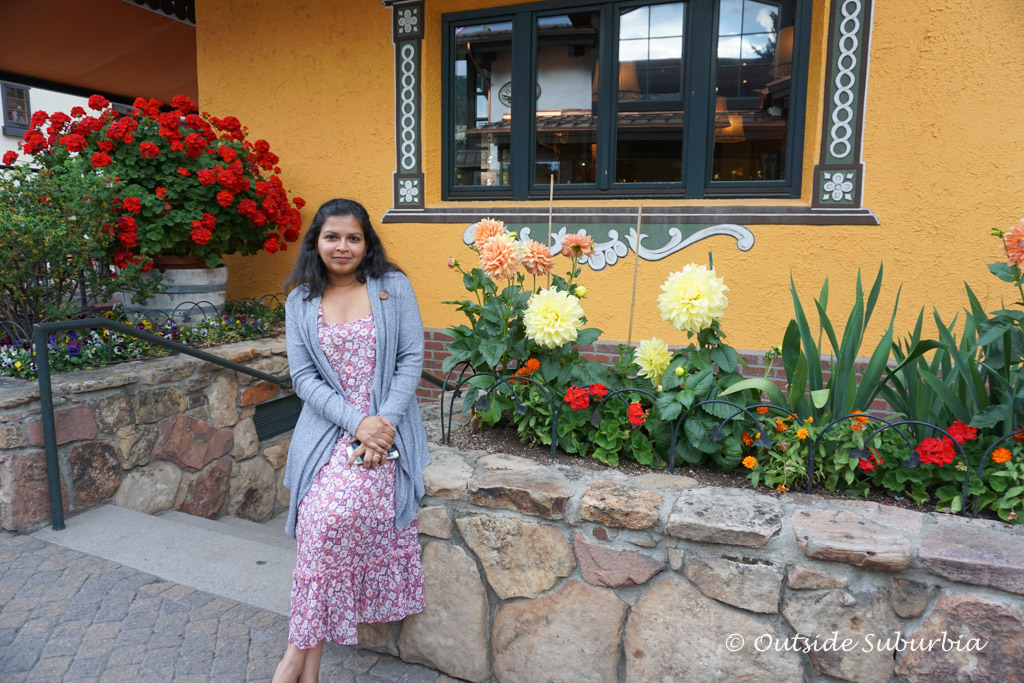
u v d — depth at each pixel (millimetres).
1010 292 3705
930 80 3707
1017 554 1621
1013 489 1812
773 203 4117
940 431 1887
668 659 1906
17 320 3742
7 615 2451
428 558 2217
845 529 1748
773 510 1873
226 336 4496
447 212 4801
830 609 1729
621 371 2475
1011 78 3562
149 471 3715
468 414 2941
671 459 2219
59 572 2752
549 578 2045
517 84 4664
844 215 3938
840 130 3902
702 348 2289
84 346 3730
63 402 3227
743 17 4176
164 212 4230
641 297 4430
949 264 3799
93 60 6922
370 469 2053
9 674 2154
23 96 12234
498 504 2084
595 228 4465
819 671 1764
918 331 2436
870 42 3783
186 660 2240
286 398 4766
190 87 8133
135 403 3605
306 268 2150
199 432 4039
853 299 3984
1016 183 3623
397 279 2213
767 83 4195
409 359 2188
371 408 2107
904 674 1690
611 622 1975
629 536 1926
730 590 1812
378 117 4926
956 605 1633
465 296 4848
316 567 1979
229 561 2879
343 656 2361
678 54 4328
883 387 2295
